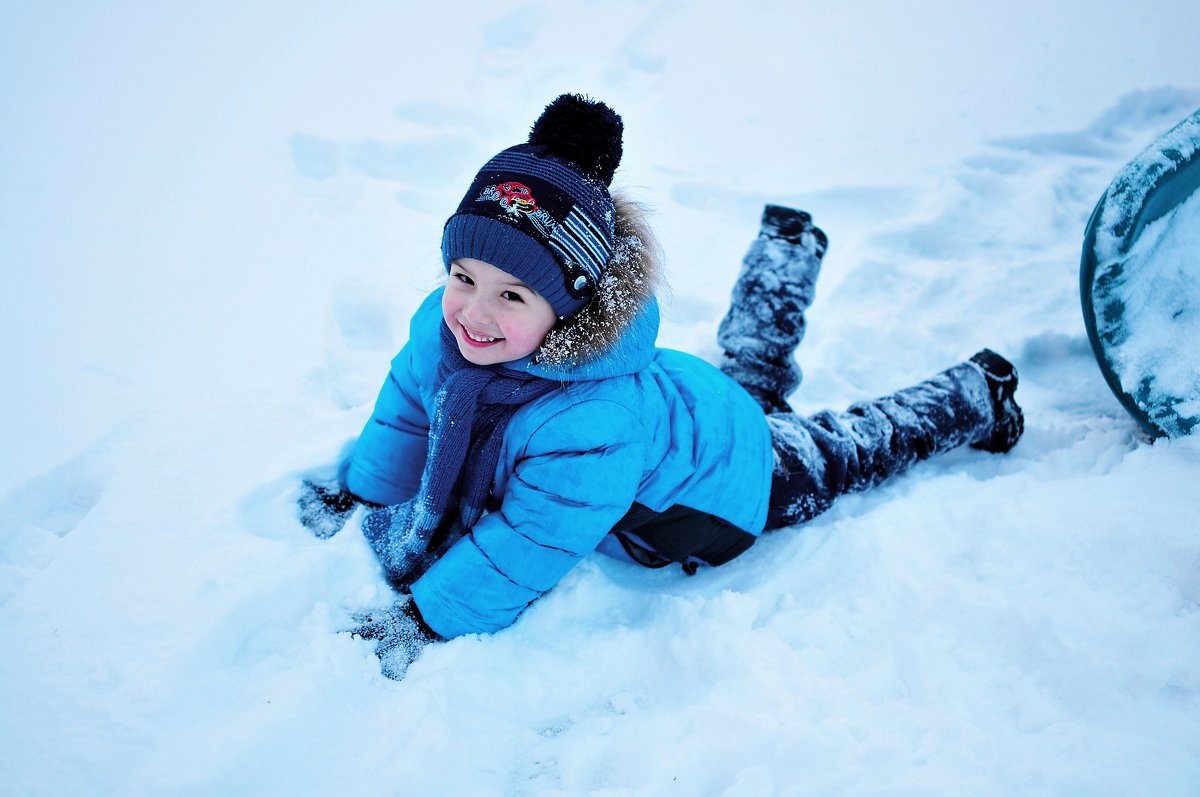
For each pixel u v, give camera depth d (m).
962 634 1.50
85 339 2.19
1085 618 1.47
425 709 1.42
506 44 4.09
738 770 1.34
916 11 4.69
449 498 1.68
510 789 1.41
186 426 1.94
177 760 1.29
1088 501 1.74
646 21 4.29
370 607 1.62
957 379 2.13
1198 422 1.91
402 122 3.38
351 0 4.33
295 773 1.33
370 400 2.21
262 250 2.63
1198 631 1.42
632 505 1.70
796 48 4.27
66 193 2.79
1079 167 3.44
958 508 1.83
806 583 1.76
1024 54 4.25
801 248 2.27
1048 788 1.21
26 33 3.77
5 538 1.73
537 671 1.58
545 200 1.38
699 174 3.32
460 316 1.48
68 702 1.36
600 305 1.48
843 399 2.43
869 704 1.41
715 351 2.46
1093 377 2.49
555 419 1.54
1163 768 1.23
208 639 1.46
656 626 1.66
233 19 4.08
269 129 3.24
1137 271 1.93
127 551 1.60
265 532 1.73
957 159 3.47
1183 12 4.60
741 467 1.74
